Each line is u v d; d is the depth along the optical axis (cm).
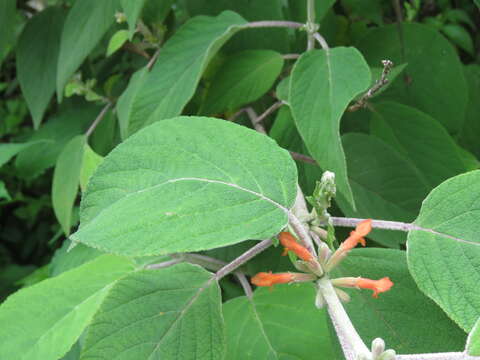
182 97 39
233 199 22
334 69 34
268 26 44
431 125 45
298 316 29
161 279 26
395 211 39
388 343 27
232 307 30
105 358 24
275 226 21
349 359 22
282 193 22
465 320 22
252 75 44
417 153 45
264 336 29
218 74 46
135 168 23
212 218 21
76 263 45
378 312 27
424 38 51
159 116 40
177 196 22
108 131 60
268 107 51
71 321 28
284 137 44
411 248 24
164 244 20
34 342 28
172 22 54
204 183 22
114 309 25
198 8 50
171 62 42
